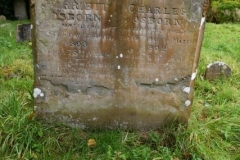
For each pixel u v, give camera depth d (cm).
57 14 156
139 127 179
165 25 159
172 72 168
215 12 495
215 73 250
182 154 161
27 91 208
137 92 171
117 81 169
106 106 174
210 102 215
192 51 164
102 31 160
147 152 158
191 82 170
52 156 157
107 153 156
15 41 323
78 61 165
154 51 164
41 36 160
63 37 160
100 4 155
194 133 167
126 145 163
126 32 160
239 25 465
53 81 169
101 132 176
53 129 170
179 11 157
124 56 165
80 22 158
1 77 234
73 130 171
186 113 175
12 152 158
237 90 229
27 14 553
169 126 177
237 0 506
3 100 186
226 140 173
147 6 156
